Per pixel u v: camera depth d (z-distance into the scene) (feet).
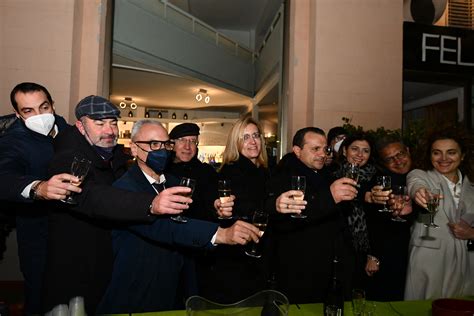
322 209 5.35
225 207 5.48
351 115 13.47
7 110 11.47
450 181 6.48
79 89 12.69
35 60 11.57
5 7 11.48
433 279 6.13
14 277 10.46
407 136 9.44
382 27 13.73
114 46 19.40
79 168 4.30
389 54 13.73
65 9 11.71
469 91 16.43
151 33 21.62
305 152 6.16
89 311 4.67
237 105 34.42
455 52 14.80
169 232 4.84
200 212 6.76
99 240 4.84
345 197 5.33
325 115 13.34
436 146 6.34
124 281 4.90
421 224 6.40
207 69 26.30
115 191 4.50
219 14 35.65
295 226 5.91
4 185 4.70
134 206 4.33
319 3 13.41
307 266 5.94
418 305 4.58
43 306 4.71
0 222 6.77
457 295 6.12
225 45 28.48
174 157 8.77
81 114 5.08
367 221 7.56
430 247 6.20
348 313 4.47
